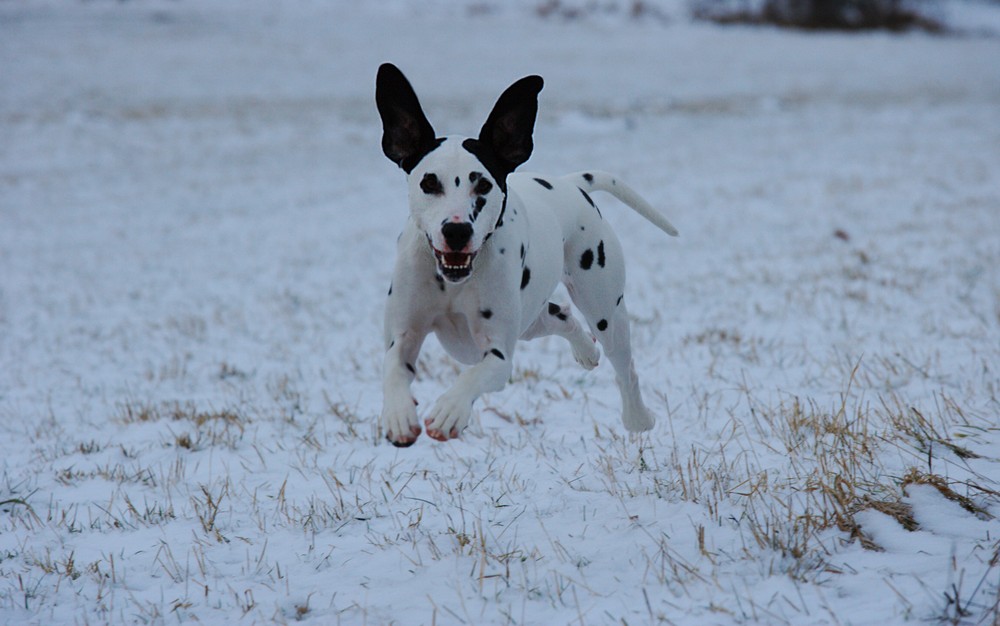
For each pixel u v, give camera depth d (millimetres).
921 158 26047
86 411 8680
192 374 9977
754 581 4461
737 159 26375
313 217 19938
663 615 4184
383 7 64688
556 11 67500
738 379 8398
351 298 13445
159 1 60844
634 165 25234
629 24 64750
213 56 43875
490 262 5164
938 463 5742
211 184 23062
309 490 6316
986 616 3916
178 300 13617
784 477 5766
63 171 23938
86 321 12516
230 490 6367
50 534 5766
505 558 4938
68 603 4789
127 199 21406
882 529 4859
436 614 4445
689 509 5363
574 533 5223
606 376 8852
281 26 54438
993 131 31672
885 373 8156
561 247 6047
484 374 4969
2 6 55156
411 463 6703
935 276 12516
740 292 12367
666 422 7293
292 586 4883
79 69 38875
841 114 36000
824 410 7117
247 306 13109
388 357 5168
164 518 5922
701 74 46094
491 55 48844
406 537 5363
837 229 16922
